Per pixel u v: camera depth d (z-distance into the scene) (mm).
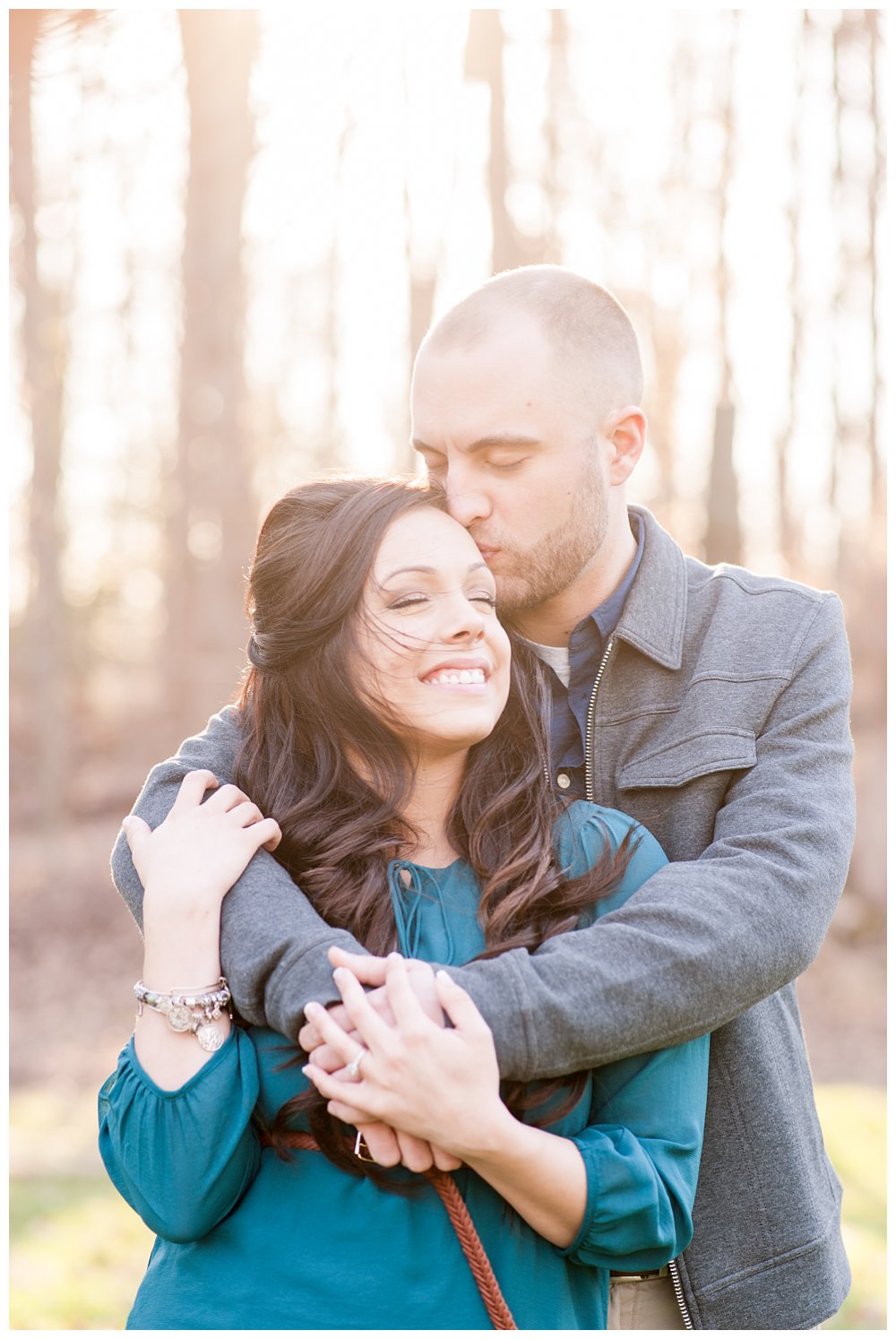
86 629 16750
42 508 13594
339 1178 1637
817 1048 7707
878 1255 4559
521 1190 1557
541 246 13359
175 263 15953
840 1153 5684
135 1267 4438
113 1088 1722
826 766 1979
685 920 1665
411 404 2162
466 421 2039
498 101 12055
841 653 2119
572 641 2164
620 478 2189
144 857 1776
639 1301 1989
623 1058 1671
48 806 12680
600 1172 1573
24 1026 8297
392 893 1773
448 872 1817
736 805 1952
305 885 1796
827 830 1858
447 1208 1583
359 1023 1549
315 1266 1594
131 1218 4910
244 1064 1674
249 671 2057
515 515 2051
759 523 15672
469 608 1779
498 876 1764
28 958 9414
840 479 15586
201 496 12008
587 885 1781
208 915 1712
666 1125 1701
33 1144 5973
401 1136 1563
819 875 1791
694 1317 1965
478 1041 1527
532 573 2076
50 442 13742
